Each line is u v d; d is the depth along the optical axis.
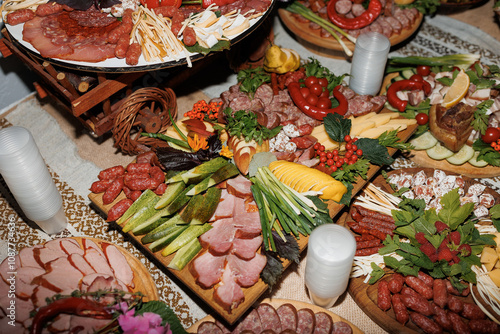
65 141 1.34
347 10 1.41
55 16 1.18
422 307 0.96
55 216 1.13
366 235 1.07
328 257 0.90
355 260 1.04
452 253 1.00
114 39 1.11
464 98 1.26
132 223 1.03
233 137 1.14
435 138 1.24
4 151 0.99
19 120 1.39
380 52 1.20
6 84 1.40
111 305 0.92
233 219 1.02
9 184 1.03
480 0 1.54
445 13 1.60
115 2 1.16
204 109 1.20
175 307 1.09
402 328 0.97
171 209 1.02
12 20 1.16
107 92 1.14
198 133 1.15
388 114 1.22
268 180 1.05
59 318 0.90
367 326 1.05
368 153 1.12
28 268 0.97
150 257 1.15
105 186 1.08
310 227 1.02
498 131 1.20
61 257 0.98
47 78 1.14
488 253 1.02
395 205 1.12
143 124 1.20
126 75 1.16
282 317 0.98
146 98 1.15
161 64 1.11
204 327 0.98
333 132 1.13
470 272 1.00
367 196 1.14
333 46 1.43
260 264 0.98
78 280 0.95
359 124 1.19
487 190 1.14
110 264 1.00
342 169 1.11
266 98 1.23
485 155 1.21
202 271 0.97
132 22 1.15
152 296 0.98
